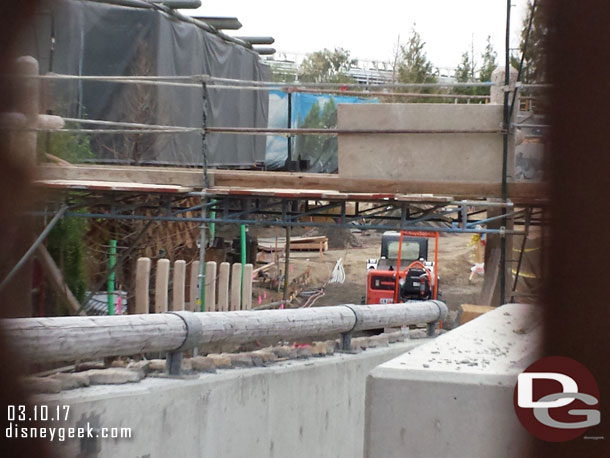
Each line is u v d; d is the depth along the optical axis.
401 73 34.59
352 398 6.43
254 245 20.27
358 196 9.35
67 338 3.82
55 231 9.95
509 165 9.02
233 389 4.79
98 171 9.63
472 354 2.69
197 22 16.05
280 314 5.50
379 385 2.42
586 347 2.82
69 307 9.73
